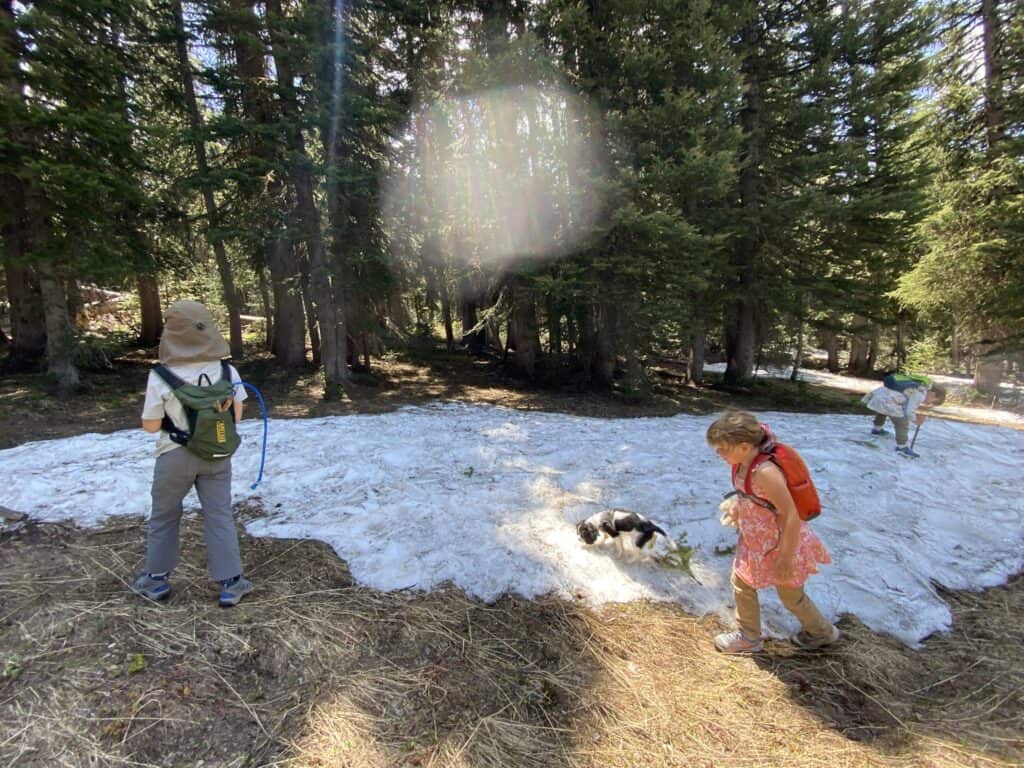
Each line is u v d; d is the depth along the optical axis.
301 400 9.43
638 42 9.52
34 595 2.77
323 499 4.29
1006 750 2.18
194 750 1.99
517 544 3.58
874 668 2.63
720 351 24.36
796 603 2.61
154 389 2.53
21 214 8.63
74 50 7.80
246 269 14.70
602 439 6.61
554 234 9.87
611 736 2.18
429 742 2.09
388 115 9.55
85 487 4.26
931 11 11.20
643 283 9.63
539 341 12.95
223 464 2.80
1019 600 3.37
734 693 2.45
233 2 10.30
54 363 8.79
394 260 10.94
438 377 12.86
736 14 9.84
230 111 9.87
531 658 2.61
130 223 9.37
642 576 3.32
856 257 12.05
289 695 2.29
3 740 1.94
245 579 3.01
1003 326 13.05
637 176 9.12
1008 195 12.10
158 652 2.43
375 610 2.87
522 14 10.75
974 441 7.15
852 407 12.44
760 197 11.52
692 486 4.77
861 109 10.83
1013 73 12.15
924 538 4.01
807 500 2.35
